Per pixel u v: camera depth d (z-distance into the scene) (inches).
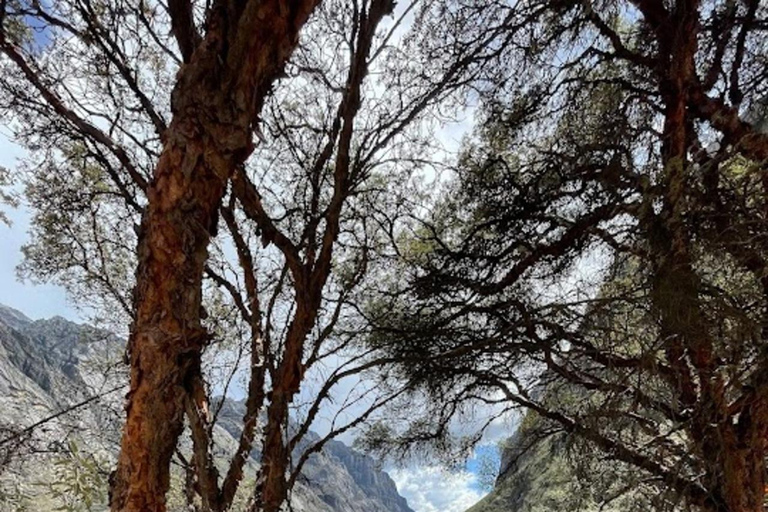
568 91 173.9
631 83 168.7
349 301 165.0
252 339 145.4
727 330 103.5
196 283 75.1
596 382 151.1
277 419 128.8
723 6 166.2
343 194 126.3
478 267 179.8
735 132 142.1
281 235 124.2
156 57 153.6
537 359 164.1
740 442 133.0
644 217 107.9
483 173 179.3
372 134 149.7
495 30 151.6
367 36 117.3
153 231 74.4
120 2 133.4
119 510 71.0
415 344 167.6
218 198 77.7
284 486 127.4
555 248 166.9
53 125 145.0
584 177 159.8
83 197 174.6
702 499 143.2
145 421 72.3
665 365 128.0
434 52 157.6
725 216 105.9
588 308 124.5
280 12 76.7
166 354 73.0
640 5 157.1
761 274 103.0
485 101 172.4
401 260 176.9
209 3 89.7
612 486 198.1
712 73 169.3
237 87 76.2
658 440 143.3
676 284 98.7
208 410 114.9
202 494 82.3
